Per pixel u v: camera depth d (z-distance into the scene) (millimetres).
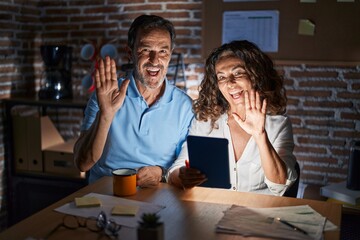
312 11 2980
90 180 2322
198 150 1715
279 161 1845
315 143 3117
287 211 1538
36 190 3314
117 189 1694
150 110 2219
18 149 3270
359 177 2576
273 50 3092
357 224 2543
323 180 3127
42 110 3551
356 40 2922
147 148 2234
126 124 2223
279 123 2078
